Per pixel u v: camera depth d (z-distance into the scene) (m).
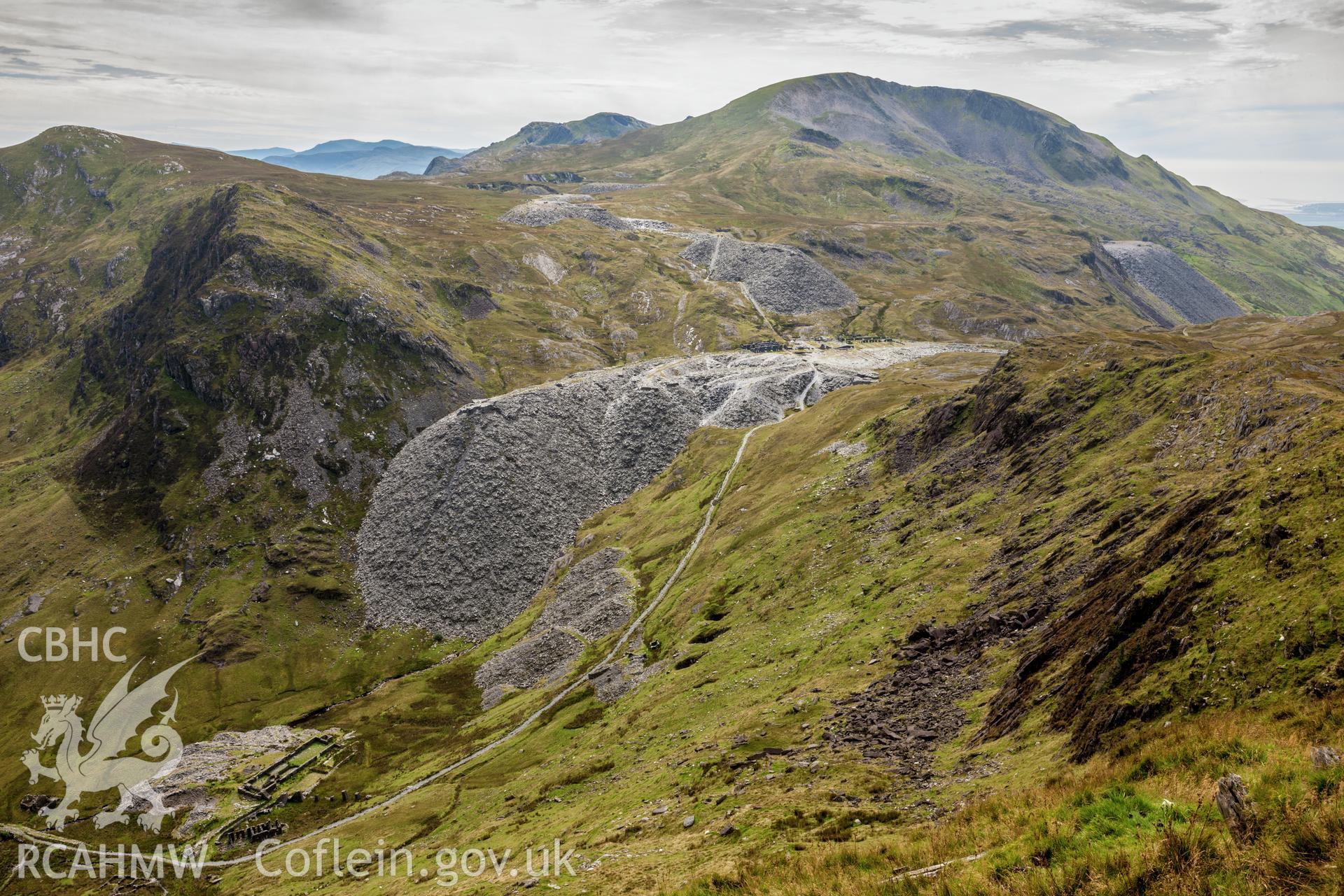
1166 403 93.25
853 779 49.97
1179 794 24.34
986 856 26.33
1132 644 41.50
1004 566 81.69
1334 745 23.56
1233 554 39.62
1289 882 18.33
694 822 53.22
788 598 114.69
